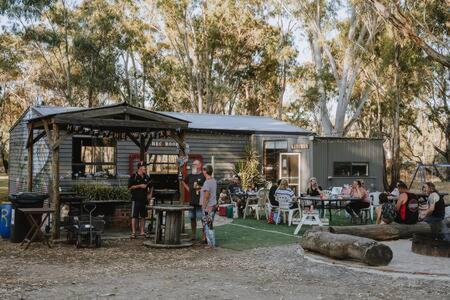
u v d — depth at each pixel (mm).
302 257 9906
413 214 12461
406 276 8195
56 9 37344
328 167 24625
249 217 17078
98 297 6812
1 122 44219
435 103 40688
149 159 21062
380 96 34938
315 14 32375
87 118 11898
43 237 11211
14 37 37594
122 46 38500
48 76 42500
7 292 7066
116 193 13602
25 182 22625
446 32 30266
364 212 16094
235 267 9023
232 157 23312
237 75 42500
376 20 29656
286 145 23516
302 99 40688
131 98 42062
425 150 47281
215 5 38375
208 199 11320
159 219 11484
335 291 7238
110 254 10352
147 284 7629
